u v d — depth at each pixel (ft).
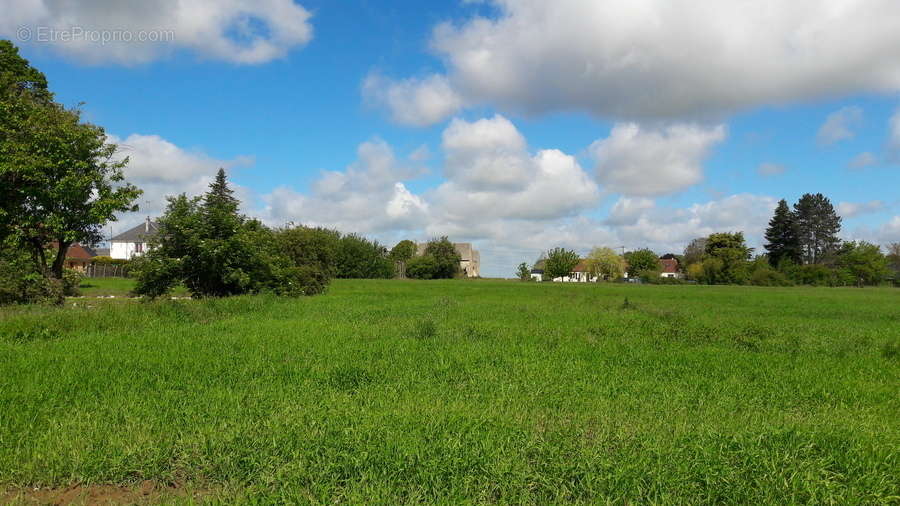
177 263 72.43
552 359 32.48
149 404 20.35
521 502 13.20
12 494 13.78
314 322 50.03
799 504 13.50
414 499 13.12
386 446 15.49
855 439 17.15
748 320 63.26
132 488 14.24
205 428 17.39
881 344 43.27
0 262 63.52
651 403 22.49
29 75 97.25
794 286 253.65
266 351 32.86
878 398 24.81
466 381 26.23
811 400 24.32
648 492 13.89
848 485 14.47
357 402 21.49
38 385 22.86
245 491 13.51
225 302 61.05
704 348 38.24
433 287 151.12
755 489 13.96
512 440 16.51
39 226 70.08
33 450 15.61
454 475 14.03
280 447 15.67
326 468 14.29
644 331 47.11
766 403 23.56
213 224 75.97
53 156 66.95
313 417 18.44
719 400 23.26
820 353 38.24
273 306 65.21
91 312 45.68
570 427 18.11
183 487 14.28
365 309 66.13
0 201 66.59
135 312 48.08
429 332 42.78
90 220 72.02
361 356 31.71
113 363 28.17
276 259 86.99
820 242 347.77
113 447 15.72
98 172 72.49
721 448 16.01
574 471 14.46
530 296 111.24
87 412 19.49
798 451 16.10
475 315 62.18
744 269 274.36
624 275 364.17
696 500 13.67
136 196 76.02
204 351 32.42
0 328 37.14
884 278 264.93
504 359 31.73
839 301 113.91
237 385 24.17
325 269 112.47
